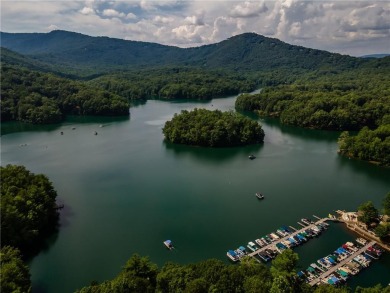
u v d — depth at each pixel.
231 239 155.00
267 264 135.75
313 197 198.00
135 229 164.38
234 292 97.56
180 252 146.12
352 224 164.25
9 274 106.62
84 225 167.88
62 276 131.38
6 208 140.75
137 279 102.50
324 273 128.62
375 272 131.12
